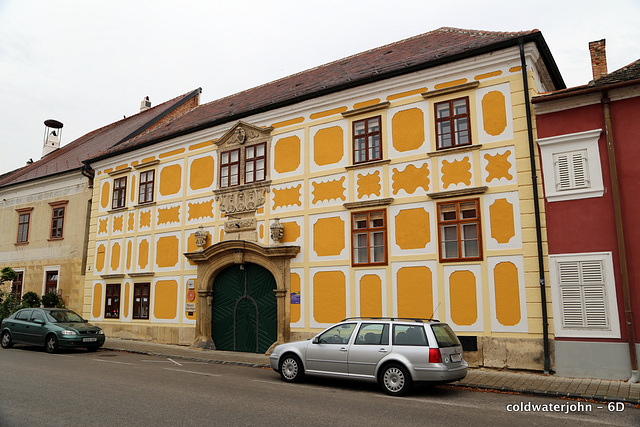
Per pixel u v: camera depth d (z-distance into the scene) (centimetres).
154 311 2031
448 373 966
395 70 1527
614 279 1162
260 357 1612
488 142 1372
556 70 1510
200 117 2308
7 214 2983
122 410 800
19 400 869
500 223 1321
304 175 1703
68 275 2534
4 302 2423
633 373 1100
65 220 2630
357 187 1580
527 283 1260
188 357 1606
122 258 2202
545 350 1204
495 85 1388
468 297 1335
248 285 1797
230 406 843
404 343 1004
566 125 1271
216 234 1900
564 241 1231
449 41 1697
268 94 2138
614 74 1263
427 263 1411
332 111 1684
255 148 1861
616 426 759
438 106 1480
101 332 1767
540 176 1286
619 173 1188
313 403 885
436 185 1434
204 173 1989
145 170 2208
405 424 744
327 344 1091
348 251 1561
